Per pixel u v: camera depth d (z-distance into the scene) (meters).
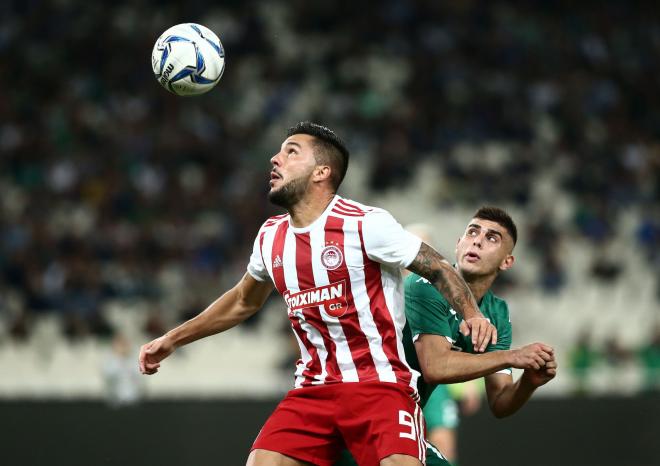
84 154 60.81
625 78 72.56
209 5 73.50
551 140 66.56
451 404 26.62
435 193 59.41
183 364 44.50
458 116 66.00
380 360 16.38
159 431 33.84
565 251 56.38
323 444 16.75
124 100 65.88
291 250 16.61
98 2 72.69
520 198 59.16
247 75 68.94
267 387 41.34
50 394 37.69
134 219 55.53
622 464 36.31
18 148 60.56
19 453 33.28
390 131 64.12
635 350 46.50
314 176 16.61
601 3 77.56
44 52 68.81
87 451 33.47
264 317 47.91
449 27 73.50
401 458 15.92
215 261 52.88
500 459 35.34
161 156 61.09
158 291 49.25
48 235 52.69
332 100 67.06
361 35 72.56
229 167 61.12
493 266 18.53
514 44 72.81
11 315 47.53
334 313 16.30
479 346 15.48
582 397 36.38
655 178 64.00
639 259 56.66
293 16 74.12
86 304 48.28
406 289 17.73
